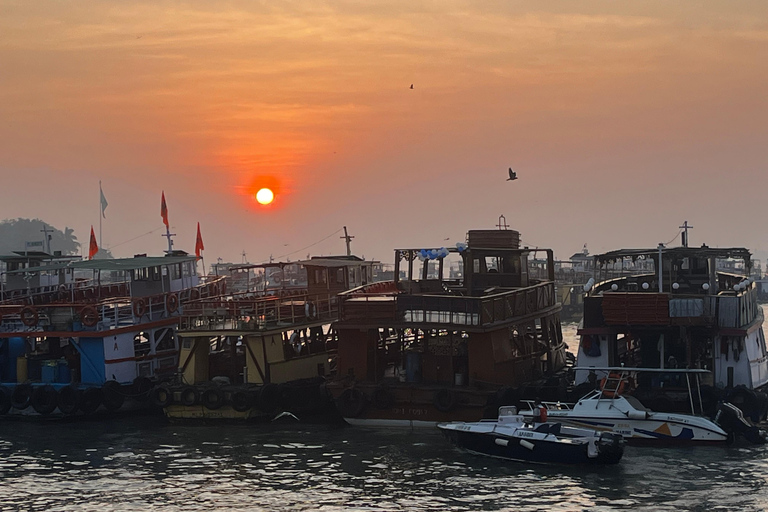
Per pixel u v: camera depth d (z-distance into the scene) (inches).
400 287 1879.9
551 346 1844.2
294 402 1722.4
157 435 1619.1
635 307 1508.4
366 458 1418.6
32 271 2030.0
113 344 1808.6
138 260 2037.4
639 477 1285.7
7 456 1480.1
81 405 1750.7
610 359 1577.3
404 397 1583.4
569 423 1440.7
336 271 2059.5
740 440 1462.8
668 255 1692.9
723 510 1154.0
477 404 1541.6
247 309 1731.1
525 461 1370.6
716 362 1540.4
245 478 1326.3
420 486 1269.7
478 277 1836.9
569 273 5027.1
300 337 1875.0
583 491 1232.8
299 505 1202.0
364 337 1633.9
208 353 1788.9
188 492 1266.0
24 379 1857.8
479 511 1163.3
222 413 1686.8
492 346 1566.2
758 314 1759.4
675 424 1408.7
